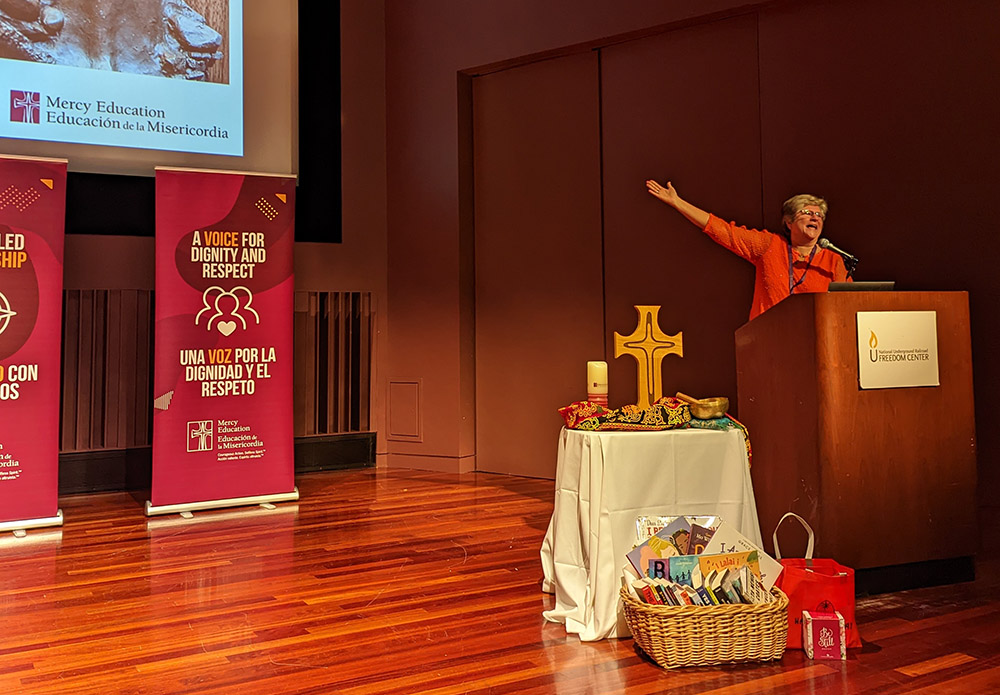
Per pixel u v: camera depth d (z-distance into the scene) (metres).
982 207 4.29
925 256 4.45
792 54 4.85
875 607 2.93
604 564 2.74
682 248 5.26
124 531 4.36
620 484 2.79
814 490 2.95
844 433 2.94
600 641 2.71
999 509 4.25
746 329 3.37
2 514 4.34
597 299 5.60
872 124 4.59
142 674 2.47
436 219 6.15
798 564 2.75
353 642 2.72
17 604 3.15
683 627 2.46
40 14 4.95
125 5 5.16
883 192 4.57
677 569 2.62
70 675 2.47
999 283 4.25
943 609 2.89
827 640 2.51
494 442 6.07
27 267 4.39
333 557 3.79
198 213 4.82
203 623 2.92
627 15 5.31
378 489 5.48
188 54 5.31
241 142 5.44
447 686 2.36
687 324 5.26
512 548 3.92
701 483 2.91
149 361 5.62
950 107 4.37
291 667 2.51
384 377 6.38
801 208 3.63
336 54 6.25
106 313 5.54
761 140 4.97
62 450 5.43
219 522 4.55
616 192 5.52
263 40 5.52
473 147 6.14
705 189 5.18
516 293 5.96
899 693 2.26
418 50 6.22
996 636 2.64
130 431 5.58
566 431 2.98
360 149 6.33
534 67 5.84
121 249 5.53
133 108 5.16
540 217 5.84
